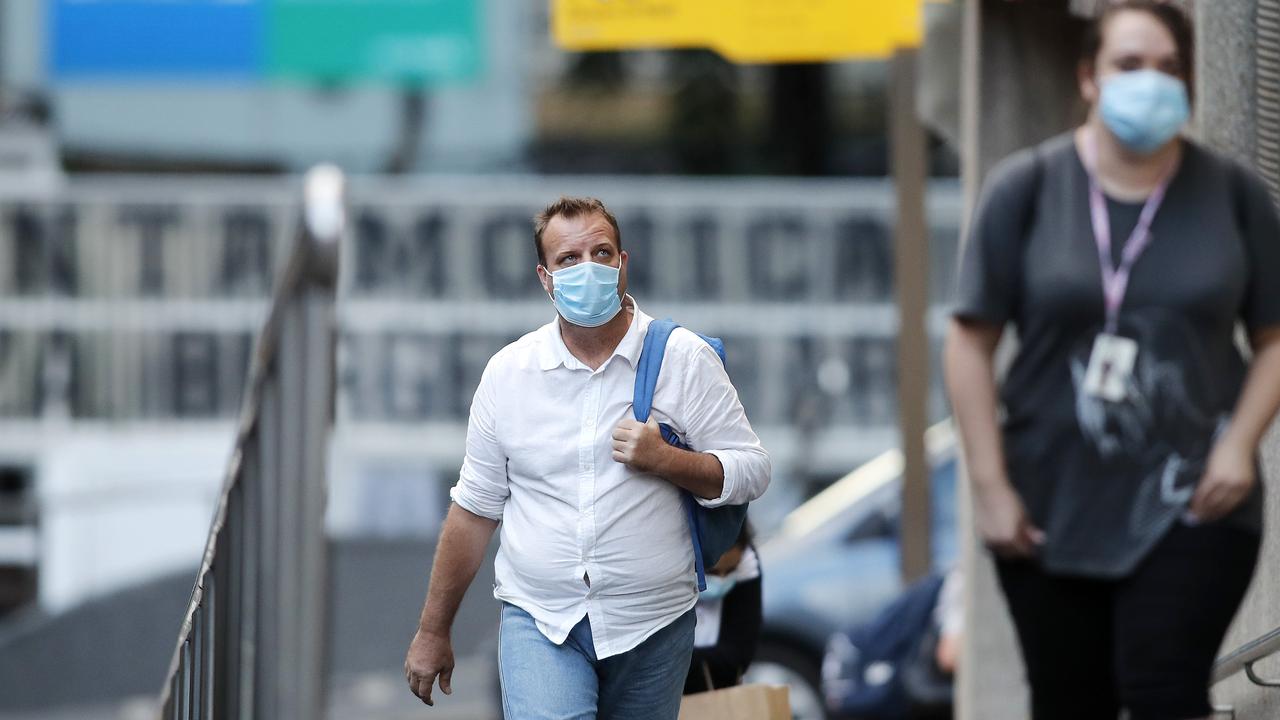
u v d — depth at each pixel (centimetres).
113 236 7262
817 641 4375
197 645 1820
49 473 7238
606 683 1659
